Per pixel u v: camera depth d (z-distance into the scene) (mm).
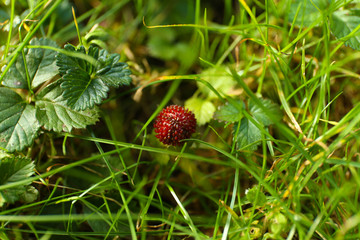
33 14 218
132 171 216
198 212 217
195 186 218
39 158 208
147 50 252
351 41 205
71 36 234
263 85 227
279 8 229
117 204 205
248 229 184
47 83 215
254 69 229
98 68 200
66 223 202
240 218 192
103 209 204
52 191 196
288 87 217
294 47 209
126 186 212
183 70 245
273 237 181
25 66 198
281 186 193
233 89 226
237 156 202
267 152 213
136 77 237
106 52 202
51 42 207
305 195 193
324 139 188
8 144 192
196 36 245
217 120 216
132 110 239
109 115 235
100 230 199
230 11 246
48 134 205
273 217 185
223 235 184
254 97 189
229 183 207
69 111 198
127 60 244
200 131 231
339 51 222
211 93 228
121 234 193
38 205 202
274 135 218
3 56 203
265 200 188
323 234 183
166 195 219
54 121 196
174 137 200
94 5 252
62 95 197
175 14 259
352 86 223
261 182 184
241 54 237
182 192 219
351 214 190
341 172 201
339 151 209
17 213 199
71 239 198
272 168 196
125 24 250
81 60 199
